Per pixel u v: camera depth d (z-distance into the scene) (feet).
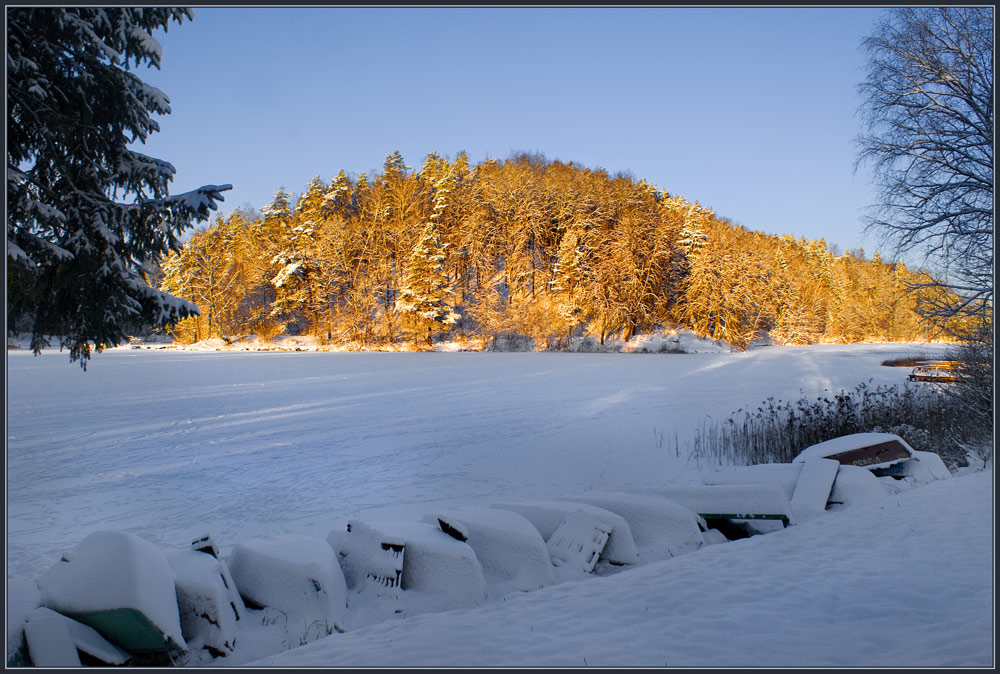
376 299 225.15
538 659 12.17
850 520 23.67
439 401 72.59
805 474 28.89
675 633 13.37
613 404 69.56
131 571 13.39
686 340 211.20
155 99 26.50
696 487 26.32
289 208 247.29
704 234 232.32
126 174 25.91
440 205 228.02
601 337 206.90
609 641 13.05
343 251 221.25
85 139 24.81
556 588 17.51
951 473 35.83
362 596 16.94
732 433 48.14
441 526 19.43
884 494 28.35
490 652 12.64
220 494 33.35
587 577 19.45
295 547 17.46
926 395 55.21
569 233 213.87
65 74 24.73
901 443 33.17
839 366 129.49
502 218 221.25
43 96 22.20
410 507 30.96
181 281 217.77
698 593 15.99
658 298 222.28
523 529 19.79
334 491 34.22
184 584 14.47
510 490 34.83
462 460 42.11
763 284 230.68
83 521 28.32
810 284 291.17
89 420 58.13
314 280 224.12
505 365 134.82
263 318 232.73
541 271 222.28
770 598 15.35
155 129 27.09
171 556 16.28
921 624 13.21
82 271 23.93
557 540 21.15
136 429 53.57
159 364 135.64
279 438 49.78
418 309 208.74
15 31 22.61
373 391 82.89
